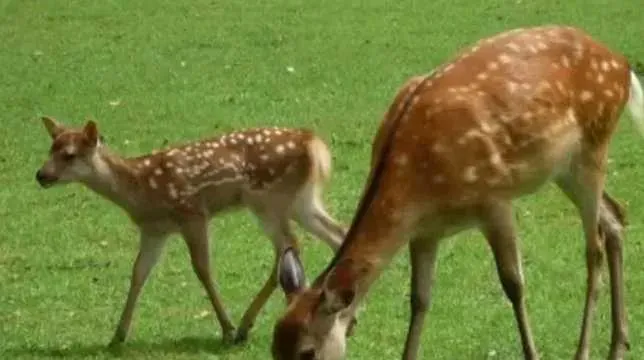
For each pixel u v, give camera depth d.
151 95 17.84
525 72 8.23
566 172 8.51
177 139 15.84
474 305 10.16
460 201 7.97
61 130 10.52
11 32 21.67
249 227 12.38
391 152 7.99
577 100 8.38
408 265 11.10
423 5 23.11
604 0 23.05
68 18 22.59
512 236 8.12
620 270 8.88
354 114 16.66
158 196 10.03
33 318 10.29
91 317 10.30
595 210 8.62
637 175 13.76
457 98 8.04
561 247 11.56
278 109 16.98
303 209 10.32
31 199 13.51
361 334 9.63
